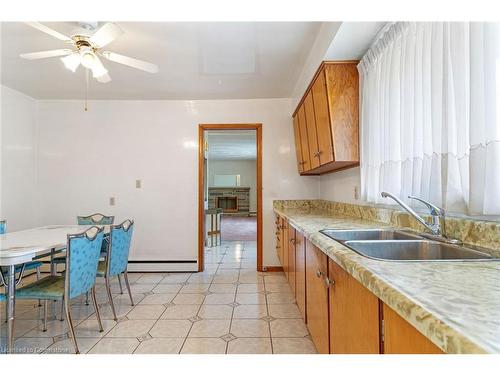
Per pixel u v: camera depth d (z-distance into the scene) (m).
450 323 0.52
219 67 2.96
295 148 3.97
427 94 1.50
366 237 1.80
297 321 2.40
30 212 3.94
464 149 1.23
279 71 3.08
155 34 2.32
